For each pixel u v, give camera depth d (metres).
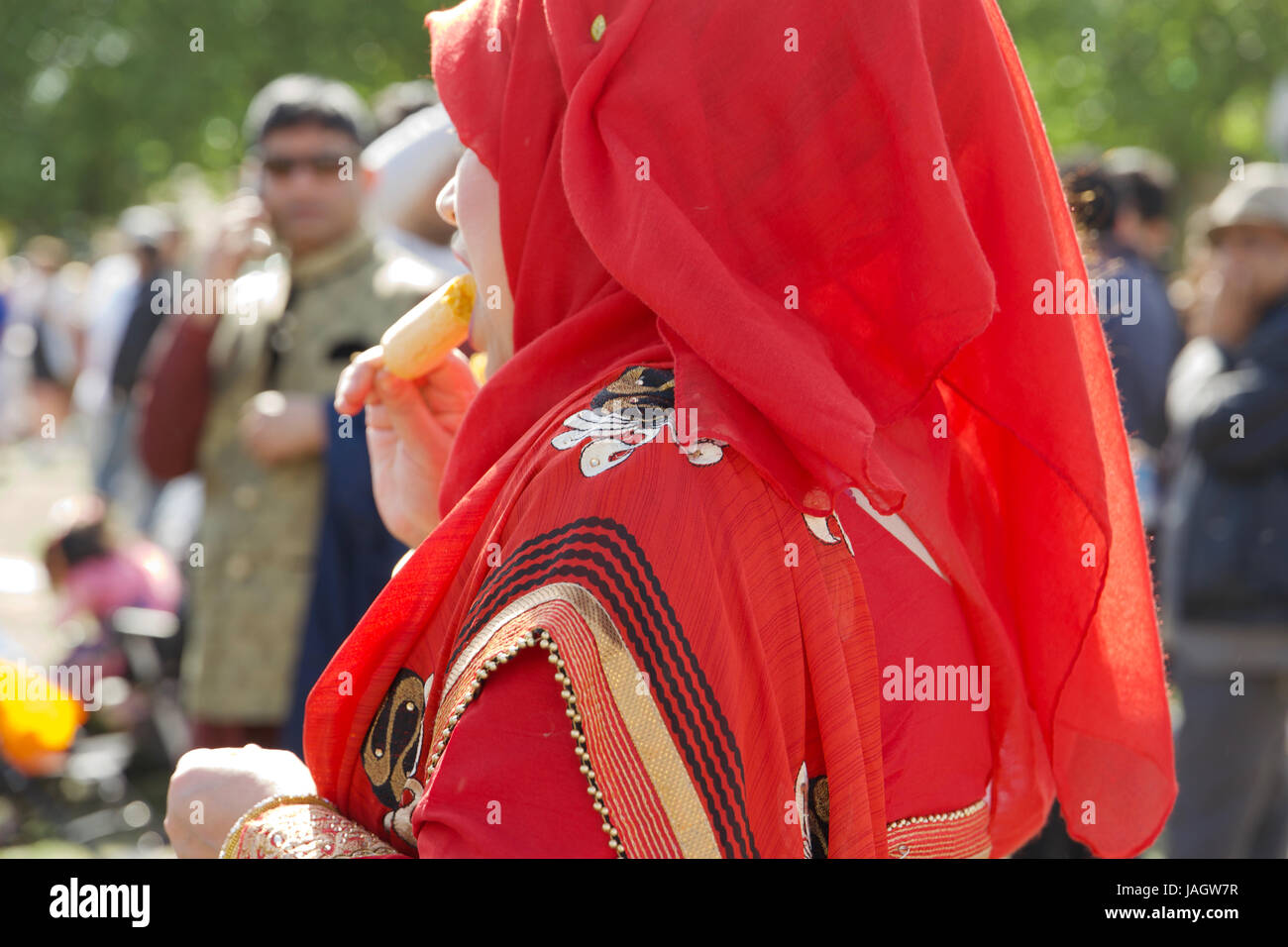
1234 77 15.43
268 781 1.24
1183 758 3.71
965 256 1.08
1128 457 1.33
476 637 0.99
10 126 14.27
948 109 1.17
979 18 1.16
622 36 1.11
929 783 1.13
